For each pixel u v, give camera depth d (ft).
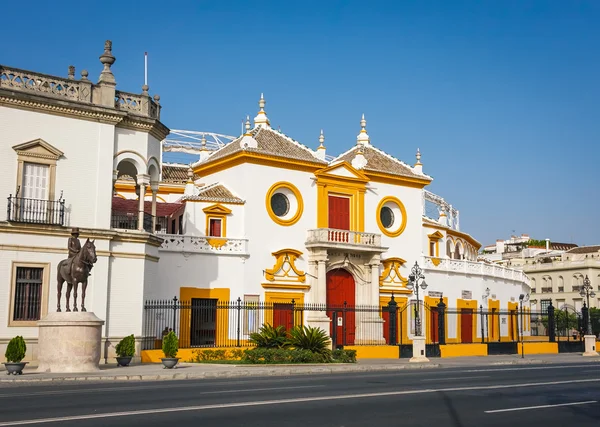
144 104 110.42
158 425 42.37
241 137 158.30
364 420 45.96
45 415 46.16
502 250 395.96
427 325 165.99
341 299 154.51
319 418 46.34
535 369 100.12
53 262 98.89
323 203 152.87
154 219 114.42
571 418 48.52
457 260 177.37
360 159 161.17
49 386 70.28
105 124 105.40
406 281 162.91
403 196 167.32
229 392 61.46
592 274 321.73
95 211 103.35
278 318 143.23
